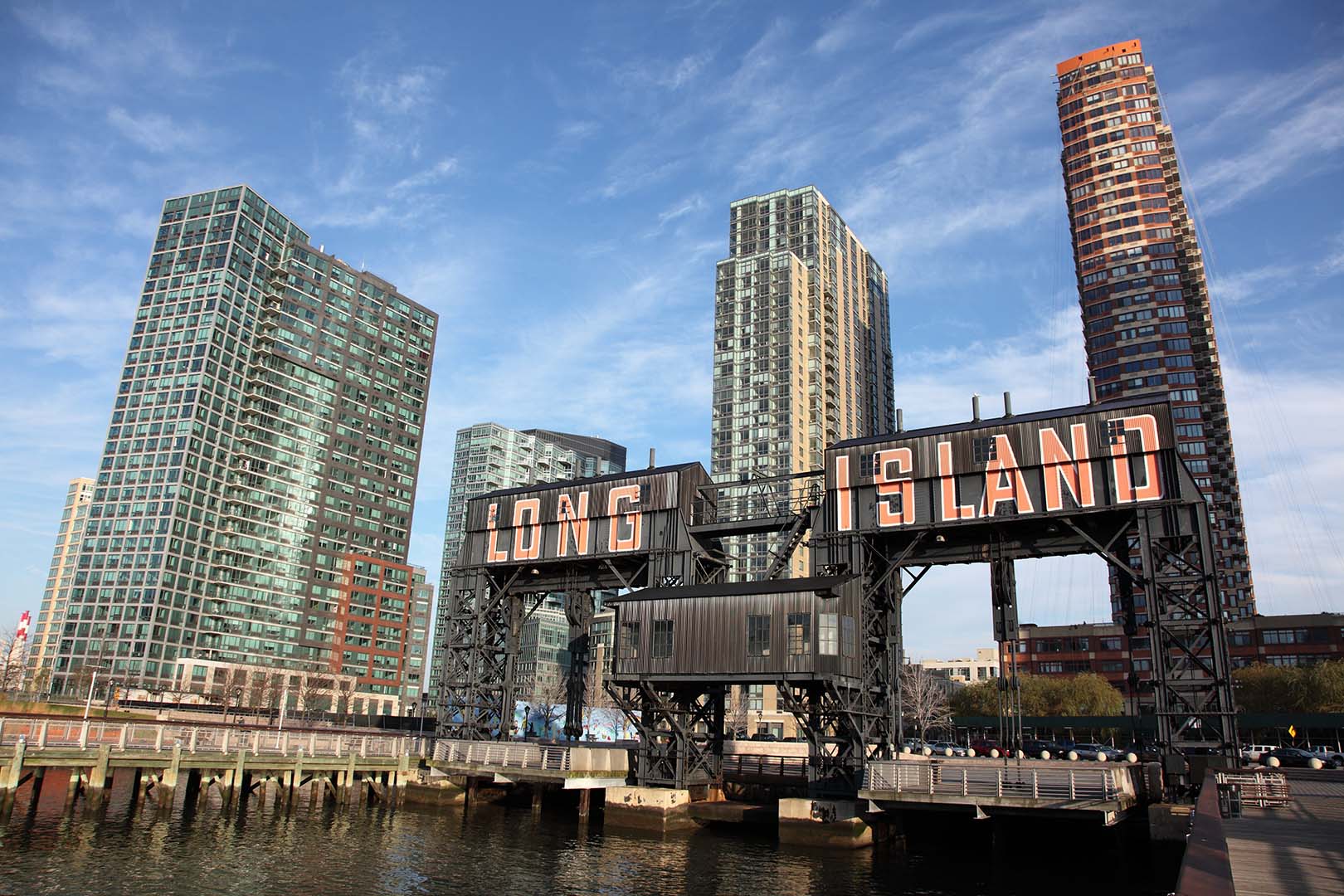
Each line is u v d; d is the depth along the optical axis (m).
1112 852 42.78
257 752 53.16
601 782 51.88
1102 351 172.88
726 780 53.28
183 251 192.38
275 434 194.25
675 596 49.34
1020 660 152.00
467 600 61.91
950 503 45.53
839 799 43.69
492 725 60.94
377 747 60.75
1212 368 176.12
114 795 53.84
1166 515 40.91
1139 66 186.25
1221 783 31.09
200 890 32.22
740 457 185.88
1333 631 127.56
